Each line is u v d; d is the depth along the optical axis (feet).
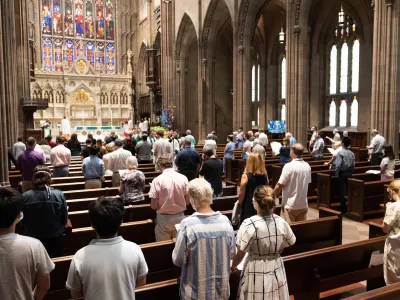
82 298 10.49
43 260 9.78
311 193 41.27
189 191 12.21
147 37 140.97
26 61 72.43
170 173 18.47
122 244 9.84
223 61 123.95
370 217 33.78
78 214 23.02
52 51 138.82
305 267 15.44
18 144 41.09
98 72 140.36
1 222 9.42
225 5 95.35
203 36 102.32
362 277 16.90
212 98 105.29
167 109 109.60
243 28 84.17
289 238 12.41
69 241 19.29
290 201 22.06
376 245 17.40
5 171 34.96
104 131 132.57
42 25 136.36
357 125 84.94
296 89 68.39
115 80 140.87
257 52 117.50
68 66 140.77
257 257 12.13
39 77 129.29
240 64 84.89
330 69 94.89
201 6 101.04
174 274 16.88
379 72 50.72
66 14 141.18
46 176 16.55
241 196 19.42
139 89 152.05
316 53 95.45
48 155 43.32
